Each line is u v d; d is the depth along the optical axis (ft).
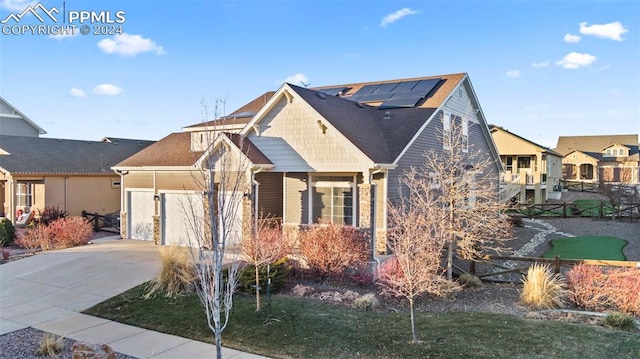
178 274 37.47
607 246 62.08
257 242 36.06
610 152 206.39
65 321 32.27
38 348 26.94
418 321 30.32
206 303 22.34
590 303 34.50
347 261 42.96
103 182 86.94
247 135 53.88
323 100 55.42
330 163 49.01
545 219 88.07
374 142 52.16
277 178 57.77
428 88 68.13
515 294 39.91
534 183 119.55
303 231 49.08
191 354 25.81
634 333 27.81
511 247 63.67
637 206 86.74
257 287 33.01
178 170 58.65
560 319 31.42
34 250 57.77
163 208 61.16
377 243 50.44
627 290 33.91
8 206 80.07
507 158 131.13
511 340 26.03
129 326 30.94
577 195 139.03
